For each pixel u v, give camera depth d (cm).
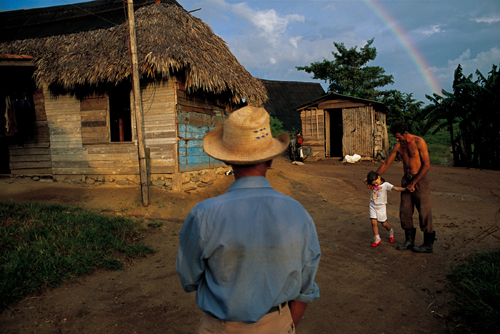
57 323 269
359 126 1542
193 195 738
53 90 832
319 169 1297
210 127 892
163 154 755
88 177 823
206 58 761
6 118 808
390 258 436
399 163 1477
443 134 2533
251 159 127
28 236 407
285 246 118
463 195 869
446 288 345
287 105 2648
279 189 868
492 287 303
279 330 123
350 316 294
